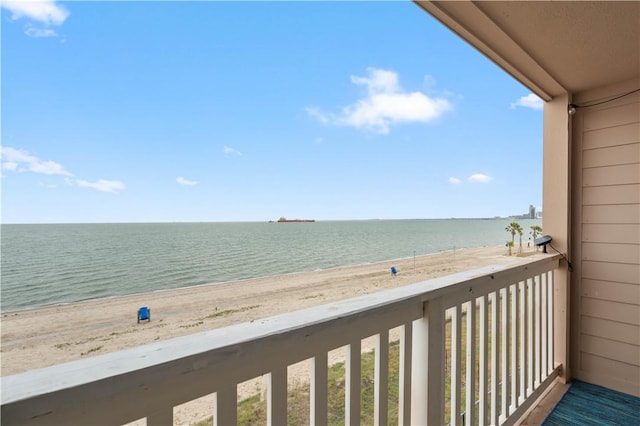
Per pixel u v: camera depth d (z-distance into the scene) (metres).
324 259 22.91
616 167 1.98
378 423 0.83
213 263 17.23
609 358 2.01
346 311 0.73
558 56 1.67
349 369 0.76
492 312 1.37
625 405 1.83
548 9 1.30
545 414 1.77
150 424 0.46
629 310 1.94
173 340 0.53
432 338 0.99
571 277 2.15
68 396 0.39
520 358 1.65
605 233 2.03
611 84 1.99
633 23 1.38
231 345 0.54
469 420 1.20
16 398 0.36
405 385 0.93
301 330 0.64
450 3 1.27
